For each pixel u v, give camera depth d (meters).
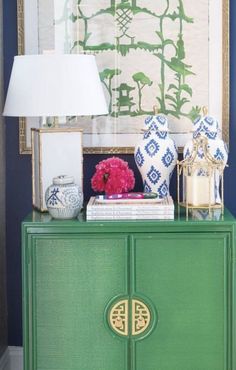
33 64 2.60
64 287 2.62
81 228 2.59
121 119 3.09
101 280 2.61
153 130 2.88
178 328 2.62
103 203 2.63
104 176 2.91
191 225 2.58
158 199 2.66
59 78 2.58
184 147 2.97
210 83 3.07
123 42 3.06
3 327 3.14
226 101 3.06
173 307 2.62
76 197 2.64
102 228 2.59
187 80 3.07
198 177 2.81
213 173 2.82
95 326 2.63
